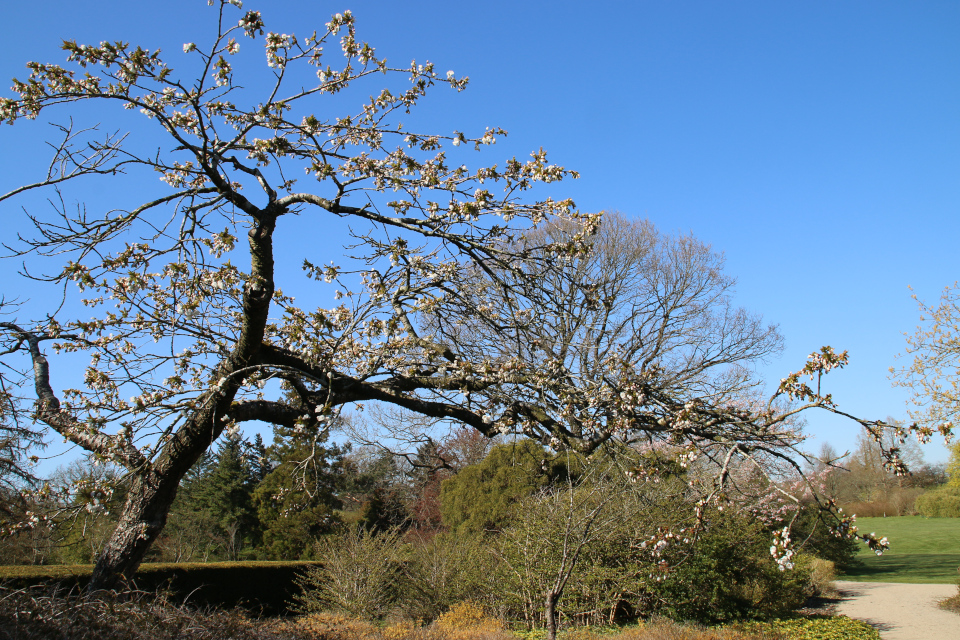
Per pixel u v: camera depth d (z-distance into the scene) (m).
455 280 5.79
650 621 9.52
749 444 4.30
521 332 6.02
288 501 6.20
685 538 4.11
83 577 9.47
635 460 5.52
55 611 3.93
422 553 11.73
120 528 4.75
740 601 11.25
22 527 4.63
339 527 18.80
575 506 9.07
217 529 22.50
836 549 20.61
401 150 5.11
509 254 4.97
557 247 4.93
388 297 5.77
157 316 5.50
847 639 9.54
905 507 38.28
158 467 4.86
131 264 5.00
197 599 12.18
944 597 14.91
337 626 7.61
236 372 4.63
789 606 12.59
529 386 5.77
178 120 4.98
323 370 5.34
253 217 4.85
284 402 6.07
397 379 5.93
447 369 5.71
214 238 4.98
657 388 5.68
